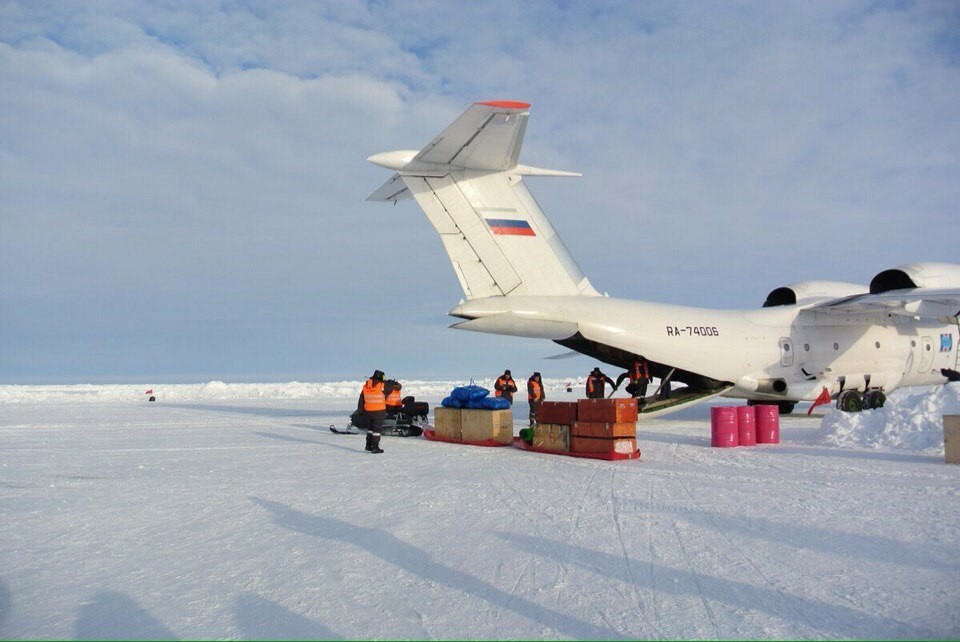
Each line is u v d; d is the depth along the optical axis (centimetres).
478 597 433
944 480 839
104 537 604
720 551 527
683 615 396
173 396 4044
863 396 1792
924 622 380
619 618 393
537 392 1672
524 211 1378
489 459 1101
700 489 791
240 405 2972
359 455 1175
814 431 1474
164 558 536
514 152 1191
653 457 1086
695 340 1545
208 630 385
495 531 601
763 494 754
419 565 504
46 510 723
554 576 473
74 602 436
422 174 1280
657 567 489
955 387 1223
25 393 4209
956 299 1415
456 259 1320
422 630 380
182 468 1034
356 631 380
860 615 392
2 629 390
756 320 1680
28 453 1248
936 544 538
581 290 1491
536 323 1373
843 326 1769
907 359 1844
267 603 429
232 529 628
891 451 1126
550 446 1180
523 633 373
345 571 492
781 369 1661
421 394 3694
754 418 1247
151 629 388
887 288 1675
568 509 688
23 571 504
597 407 1084
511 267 1371
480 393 1362
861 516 637
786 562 496
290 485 862
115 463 1101
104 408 2817
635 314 1500
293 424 1883
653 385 3828
